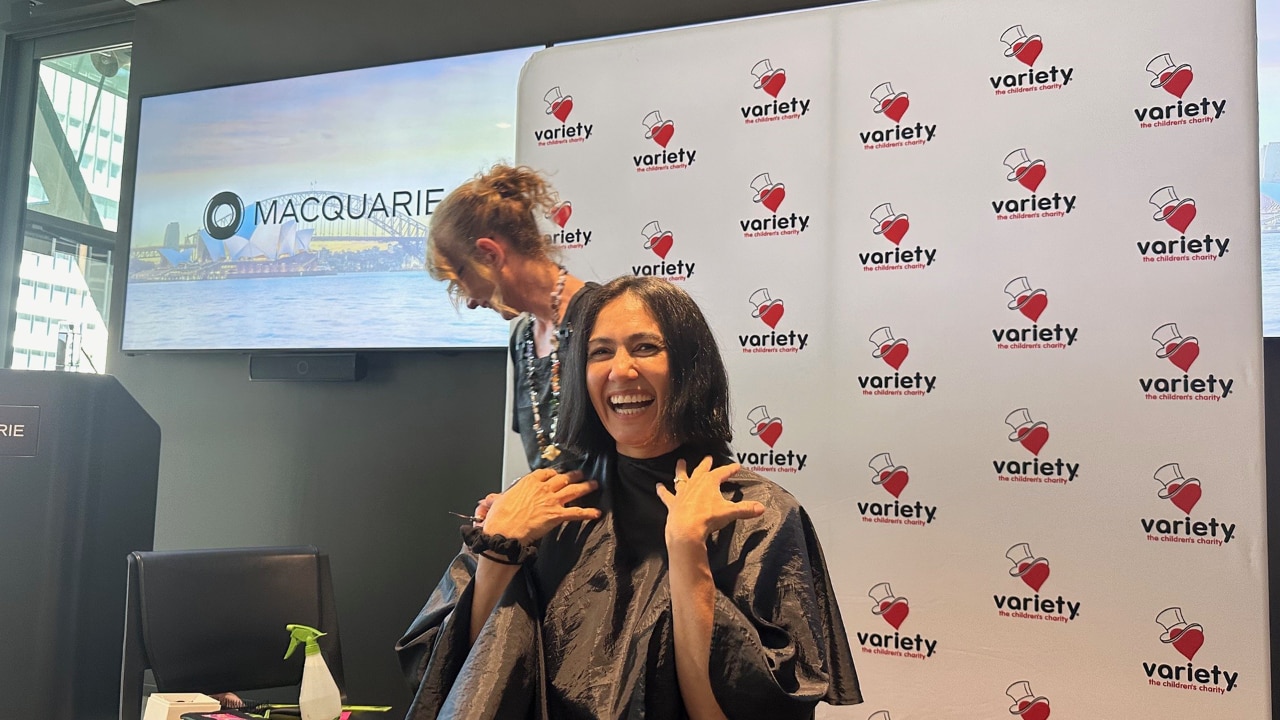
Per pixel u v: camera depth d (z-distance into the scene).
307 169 3.43
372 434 3.34
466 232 3.00
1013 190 2.55
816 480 2.66
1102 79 2.50
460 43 3.34
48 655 2.18
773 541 1.31
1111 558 2.39
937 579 2.53
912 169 2.65
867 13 2.73
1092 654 2.38
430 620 1.49
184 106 3.63
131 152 3.77
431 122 3.29
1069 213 2.50
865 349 2.65
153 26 3.82
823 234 2.71
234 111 3.55
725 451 1.42
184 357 3.63
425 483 3.25
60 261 3.93
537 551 1.42
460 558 1.60
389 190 3.31
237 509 3.49
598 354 1.41
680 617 1.24
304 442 3.43
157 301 3.59
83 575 2.27
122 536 2.43
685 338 1.39
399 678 3.21
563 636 1.32
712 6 3.01
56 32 4.06
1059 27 2.54
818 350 2.69
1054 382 2.48
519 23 3.26
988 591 2.49
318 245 3.38
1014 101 2.57
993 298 2.55
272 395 3.49
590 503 1.43
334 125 3.41
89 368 3.80
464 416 3.23
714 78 2.85
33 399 2.22
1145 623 2.35
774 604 1.28
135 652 2.35
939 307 2.60
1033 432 2.48
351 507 3.34
